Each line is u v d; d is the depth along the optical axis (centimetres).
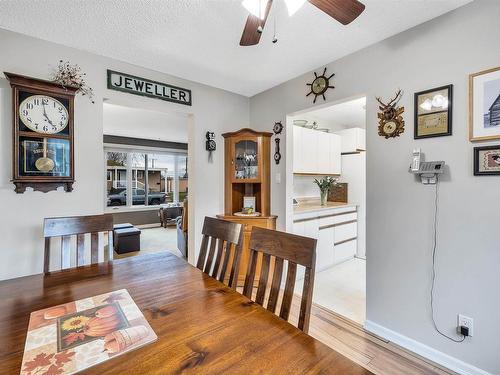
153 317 96
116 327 90
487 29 150
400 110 188
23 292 117
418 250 180
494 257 150
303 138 366
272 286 117
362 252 406
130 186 676
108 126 516
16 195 186
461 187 161
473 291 157
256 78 274
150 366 71
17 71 186
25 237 189
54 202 200
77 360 73
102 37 194
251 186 321
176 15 169
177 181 759
